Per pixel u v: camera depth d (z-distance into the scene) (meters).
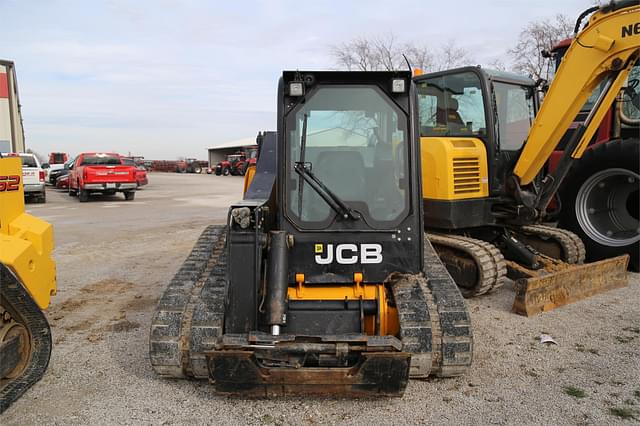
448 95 6.63
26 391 3.87
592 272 6.25
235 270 3.62
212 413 3.57
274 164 5.03
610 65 5.59
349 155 3.86
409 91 3.86
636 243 6.93
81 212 15.73
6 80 19.00
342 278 3.82
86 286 6.98
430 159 6.09
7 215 3.99
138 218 14.22
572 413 3.56
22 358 3.65
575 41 5.75
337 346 3.41
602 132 8.15
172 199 20.92
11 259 3.52
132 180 19.81
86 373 4.21
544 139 6.04
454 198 5.98
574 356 4.50
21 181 4.23
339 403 3.70
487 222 6.40
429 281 4.14
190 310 3.90
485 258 5.85
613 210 7.42
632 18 5.37
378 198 3.85
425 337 3.66
